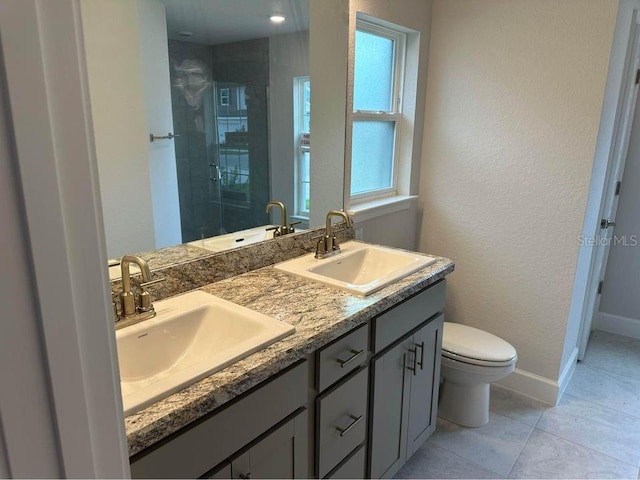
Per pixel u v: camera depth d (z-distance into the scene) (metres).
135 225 1.42
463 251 2.65
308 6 1.86
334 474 1.48
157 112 1.43
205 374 1.04
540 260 2.38
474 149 2.49
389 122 2.56
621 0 2.01
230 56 1.62
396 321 1.64
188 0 1.47
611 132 2.45
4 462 0.38
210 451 1.01
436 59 2.53
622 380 2.69
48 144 0.37
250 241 1.82
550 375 2.46
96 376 0.45
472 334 2.34
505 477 1.95
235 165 1.70
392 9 2.22
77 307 0.41
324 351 1.32
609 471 1.98
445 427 2.29
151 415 0.90
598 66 2.03
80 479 0.44
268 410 1.15
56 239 0.39
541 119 2.24
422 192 2.75
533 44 2.20
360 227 2.35
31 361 0.38
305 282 1.68
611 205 2.79
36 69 0.36
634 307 3.20
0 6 0.33
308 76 1.91
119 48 1.31
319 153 2.04
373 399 1.60
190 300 1.45
